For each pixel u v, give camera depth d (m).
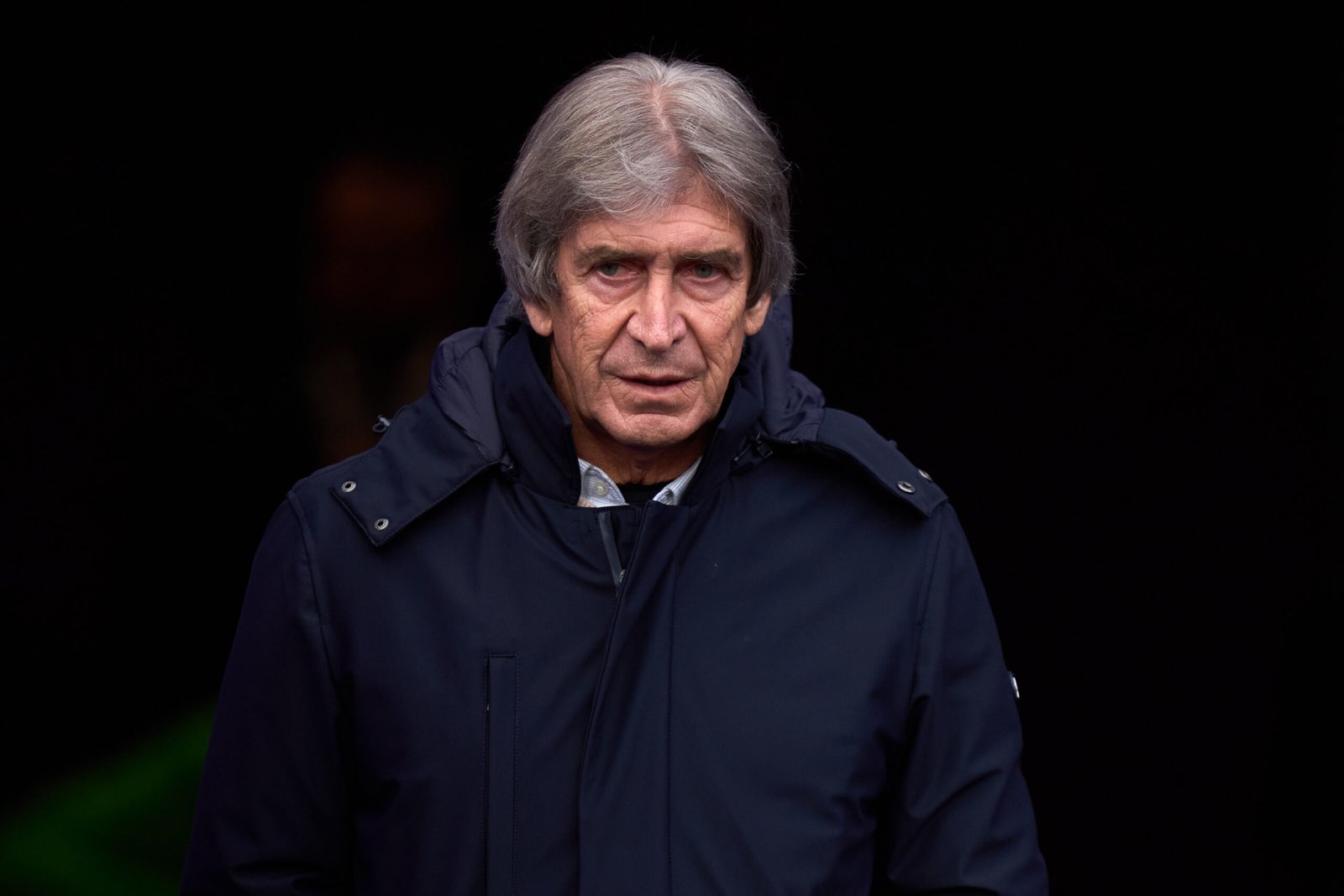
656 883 5.98
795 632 6.34
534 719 6.11
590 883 5.93
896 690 6.39
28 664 15.30
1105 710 16.16
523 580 6.26
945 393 16.91
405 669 6.12
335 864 6.48
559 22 16.55
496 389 6.45
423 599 6.22
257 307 16.25
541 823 6.04
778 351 6.97
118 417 15.99
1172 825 15.77
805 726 6.18
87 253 16.09
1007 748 6.60
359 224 16.38
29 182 15.90
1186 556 16.11
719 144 5.83
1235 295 16.03
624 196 5.73
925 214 16.91
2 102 15.75
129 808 13.03
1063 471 16.62
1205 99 16.08
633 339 5.94
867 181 16.95
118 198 16.11
